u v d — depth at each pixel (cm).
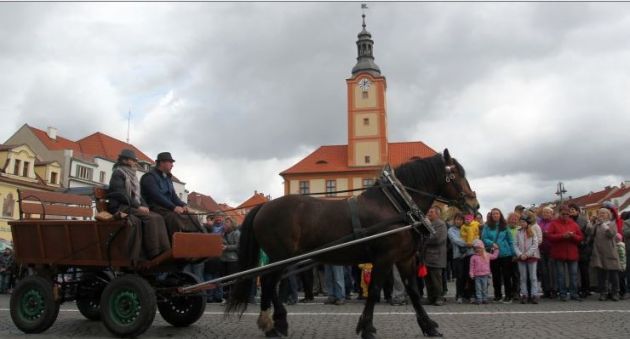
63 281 828
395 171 767
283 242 714
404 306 1118
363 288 1280
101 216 734
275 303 740
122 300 724
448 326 797
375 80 6712
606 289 1193
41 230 808
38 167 4984
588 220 1366
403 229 688
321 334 743
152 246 744
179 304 845
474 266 1166
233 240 1297
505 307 1069
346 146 7100
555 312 963
